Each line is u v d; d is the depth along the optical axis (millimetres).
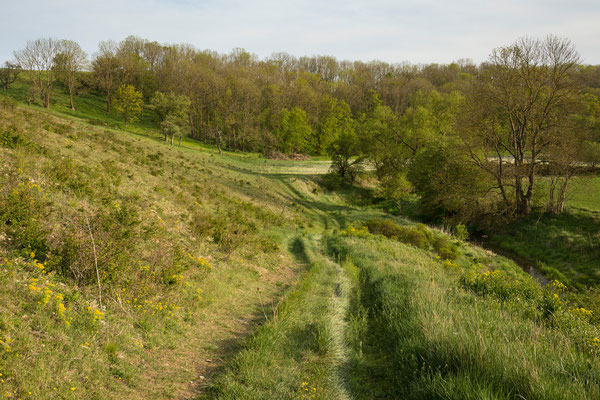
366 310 8859
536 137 32531
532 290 10914
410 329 6668
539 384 4133
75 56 76312
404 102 113875
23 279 5797
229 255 13203
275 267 14461
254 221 22734
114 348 5273
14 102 19156
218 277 10648
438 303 7793
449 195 37656
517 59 32188
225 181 35812
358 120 108250
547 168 32719
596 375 4660
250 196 33250
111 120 79750
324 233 28203
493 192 36719
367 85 129625
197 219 15328
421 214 45094
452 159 37406
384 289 9805
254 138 83938
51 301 5512
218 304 8805
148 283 7723
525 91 32156
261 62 139125
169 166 26500
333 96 118562
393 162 53750
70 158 13906
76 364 4613
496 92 33031
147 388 4824
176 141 72062
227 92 87188
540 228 30469
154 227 11258
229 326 7809
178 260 9305
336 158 60000
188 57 121875
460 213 37375
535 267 25266
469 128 34938
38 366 4203
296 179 54719
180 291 8383
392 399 5098
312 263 15789
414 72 144375
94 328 5523
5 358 4102
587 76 32062
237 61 135250
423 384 4793
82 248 6949
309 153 102375
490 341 5387
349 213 43281
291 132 92000
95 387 4414
